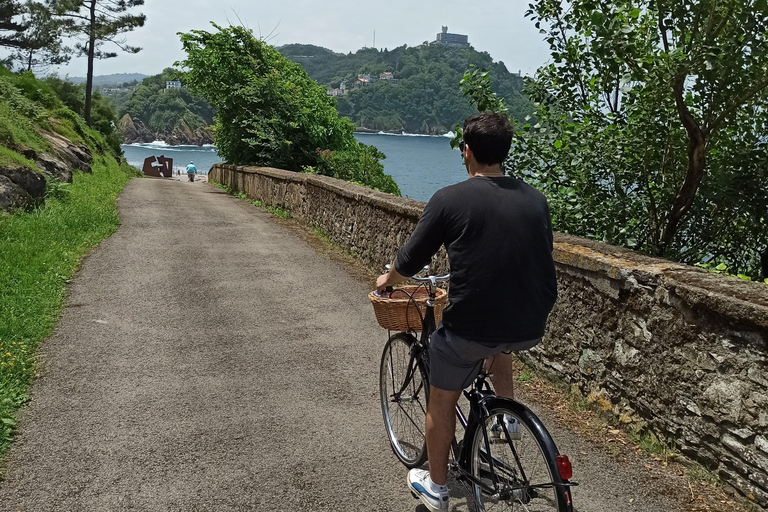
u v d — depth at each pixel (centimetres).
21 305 590
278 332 581
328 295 725
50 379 449
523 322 241
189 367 484
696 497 314
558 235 484
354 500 311
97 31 4459
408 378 339
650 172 558
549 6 590
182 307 647
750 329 298
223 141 2569
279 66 2659
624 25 470
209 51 2480
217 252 950
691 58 452
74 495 307
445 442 277
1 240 807
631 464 348
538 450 230
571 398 432
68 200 1220
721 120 474
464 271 241
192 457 349
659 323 356
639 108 524
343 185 1066
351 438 378
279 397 435
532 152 609
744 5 428
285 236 1147
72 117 2598
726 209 536
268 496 312
